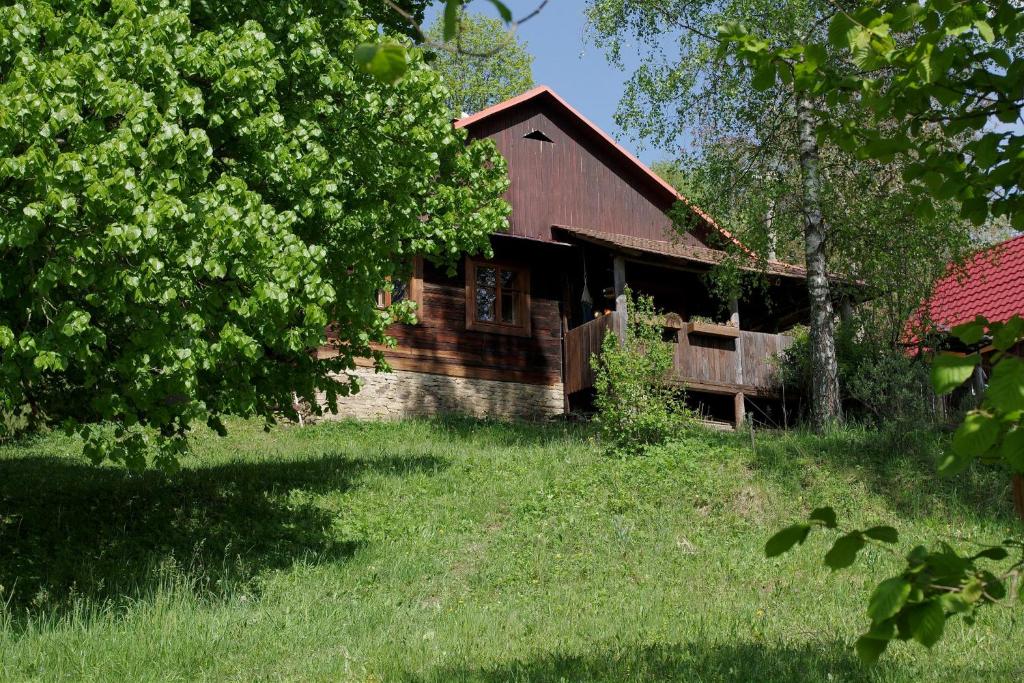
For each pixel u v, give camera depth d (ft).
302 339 34.71
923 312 61.82
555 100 76.54
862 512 45.14
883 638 7.73
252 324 32.71
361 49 6.81
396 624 30.14
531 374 74.43
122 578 34.73
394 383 69.97
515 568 38.09
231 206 30.32
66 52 29.78
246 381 34.99
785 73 12.34
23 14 28.86
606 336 58.90
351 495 47.98
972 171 12.51
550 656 25.38
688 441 54.19
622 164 79.30
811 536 41.91
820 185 59.36
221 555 38.78
